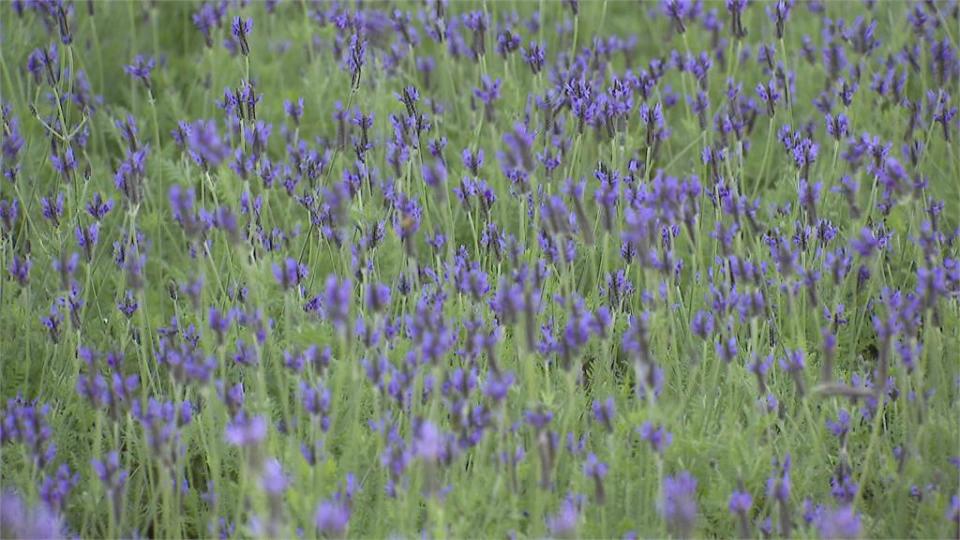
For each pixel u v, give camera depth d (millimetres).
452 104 13703
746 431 8812
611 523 8438
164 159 12539
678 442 8656
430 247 11125
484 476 8180
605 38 15570
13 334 10445
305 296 10352
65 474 8141
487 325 9953
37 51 11617
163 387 10305
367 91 13227
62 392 9734
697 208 10625
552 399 8633
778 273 10219
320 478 7961
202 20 13375
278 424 9133
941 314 9727
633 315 10117
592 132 12695
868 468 9000
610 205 9000
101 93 13906
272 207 12539
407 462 7758
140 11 15570
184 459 8828
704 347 9328
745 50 14461
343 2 14828
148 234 12273
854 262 11062
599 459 8945
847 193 10320
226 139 11273
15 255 10547
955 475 8906
